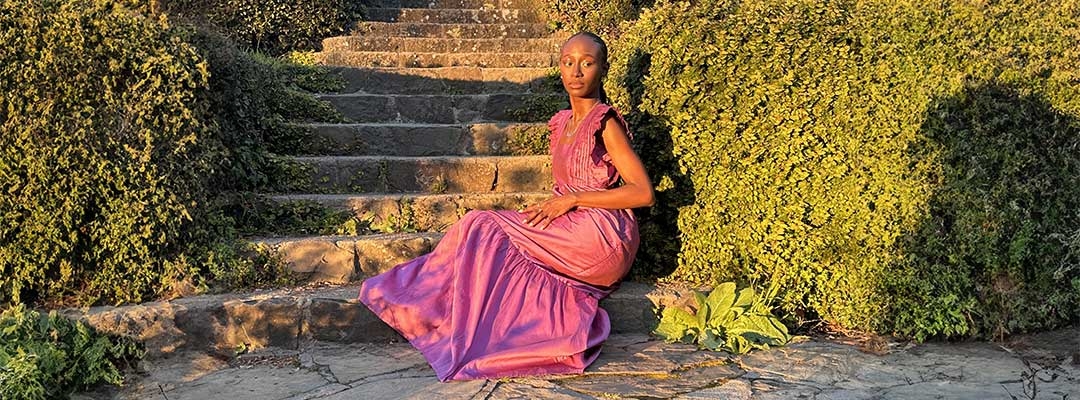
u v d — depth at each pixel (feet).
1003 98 11.26
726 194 12.53
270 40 22.63
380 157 15.90
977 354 11.09
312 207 14.25
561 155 11.80
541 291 11.04
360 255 13.03
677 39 12.54
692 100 12.50
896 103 11.44
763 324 11.53
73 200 11.48
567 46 11.53
